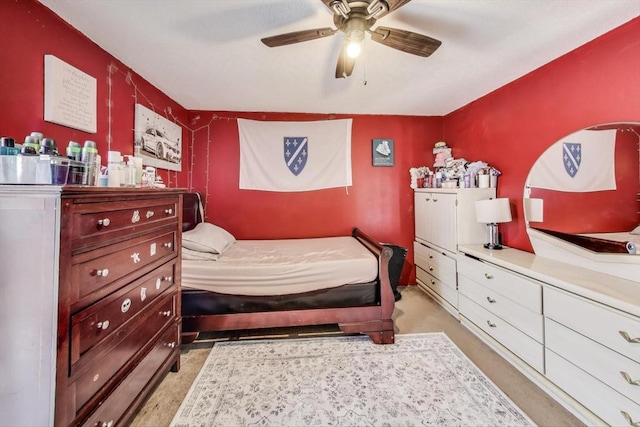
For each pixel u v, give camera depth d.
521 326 1.84
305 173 3.35
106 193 1.15
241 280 2.12
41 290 0.94
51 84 1.50
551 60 2.10
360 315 2.20
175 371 1.86
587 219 1.82
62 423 0.96
